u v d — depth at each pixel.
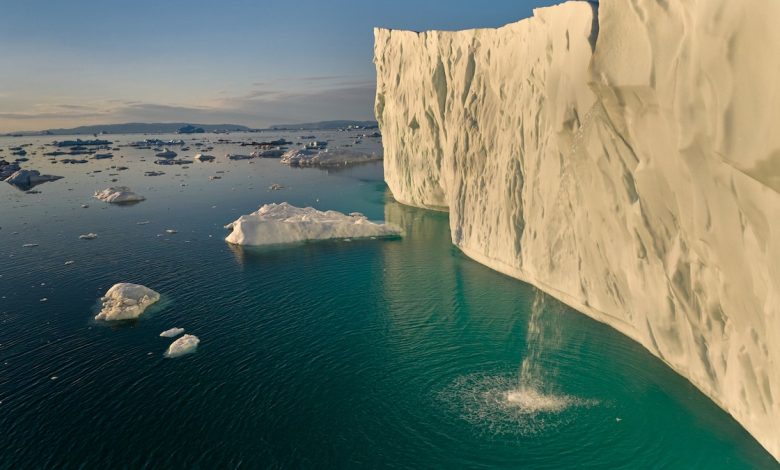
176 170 78.12
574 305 20.28
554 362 16.27
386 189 55.28
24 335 19.47
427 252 30.00
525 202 22.80
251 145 143.75
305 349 17.78
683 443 12.13
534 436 12.70
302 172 73.81
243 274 26.59
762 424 11.37
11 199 52.28
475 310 20.84
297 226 33.59
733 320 11.55
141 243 33.59
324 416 13.78
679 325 14.37
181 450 12.51
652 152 12.57
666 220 13.31
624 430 12.79
